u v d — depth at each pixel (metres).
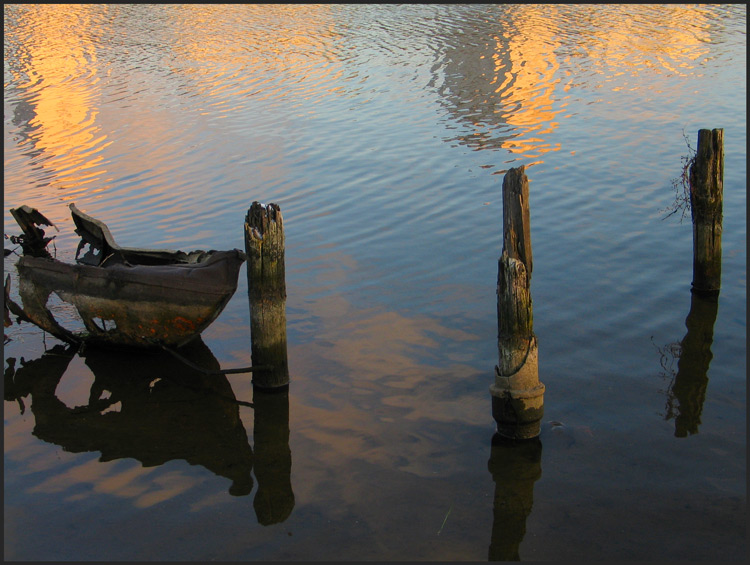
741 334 9.77
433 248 12.99
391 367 9.28
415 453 7.66
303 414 8.45
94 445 8.10
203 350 10.05
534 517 6.71
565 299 10.85
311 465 7.56
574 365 9.13
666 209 14.13
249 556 6.37
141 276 9.39
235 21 41.44
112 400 8.99
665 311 10.42
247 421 8.38
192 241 13.67
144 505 7.08
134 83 27.78
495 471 7.34
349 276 12.00
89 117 23.39
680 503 6.81
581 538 6.44
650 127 19.62
